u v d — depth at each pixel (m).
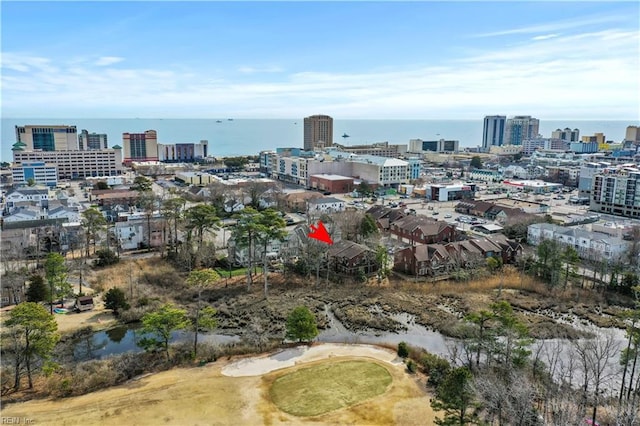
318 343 63.09
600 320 71.31
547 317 72.75
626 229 106.75
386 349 61.31
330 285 86.56
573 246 101.75
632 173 149.88
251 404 47.22
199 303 66.25
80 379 51.66
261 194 159.75
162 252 102.00
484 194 193.62
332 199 154.25
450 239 110.44
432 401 41.53
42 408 46.00
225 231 121.56
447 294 81.75
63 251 102.88
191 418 44.59
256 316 73.00
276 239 92.94
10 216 116.38
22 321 48.88
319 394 49.22
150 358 57.25
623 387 47.22
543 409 43.34
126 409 45.94
